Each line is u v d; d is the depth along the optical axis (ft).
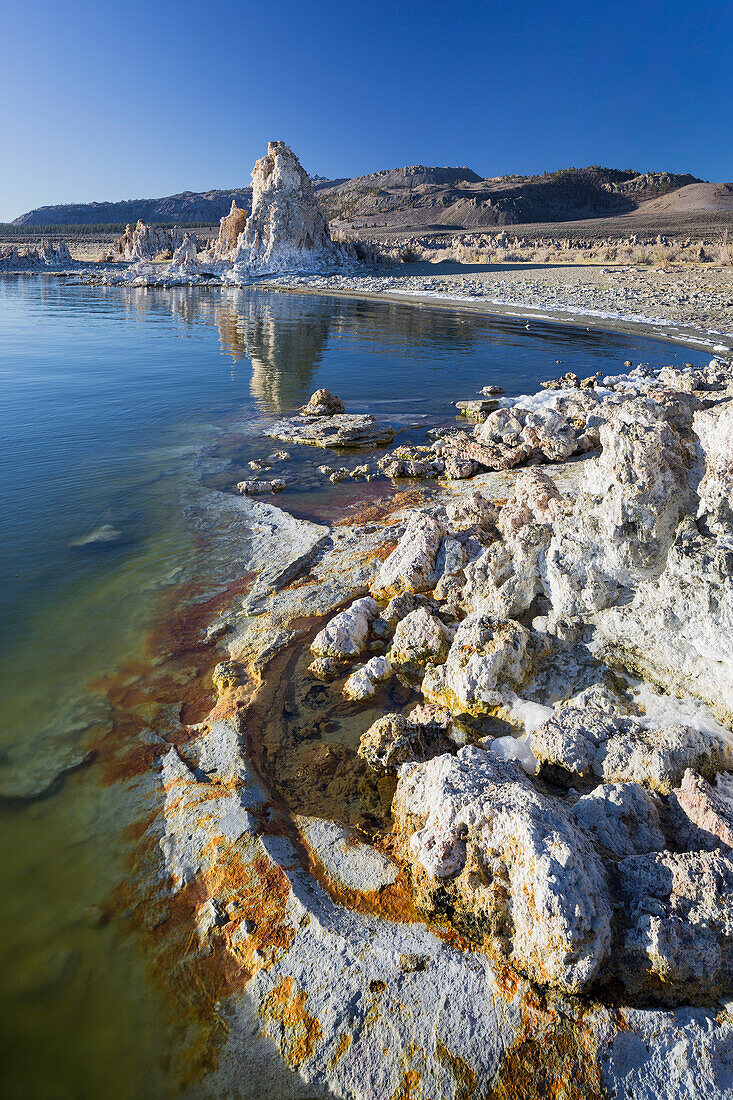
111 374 63.93
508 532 24.14
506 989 10.13
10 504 31.94
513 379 63.26
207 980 10.96
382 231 370.73
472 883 11.10
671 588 15.75
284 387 59.47
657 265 145.69
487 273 160.45
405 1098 9.23
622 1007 9.90
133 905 12.36
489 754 13.94
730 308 97.86
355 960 10.73
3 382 59.11
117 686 18.98
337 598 23.11
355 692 18.44
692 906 10.48
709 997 10.05
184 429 45.85
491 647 17.06
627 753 13.89
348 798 14.88
